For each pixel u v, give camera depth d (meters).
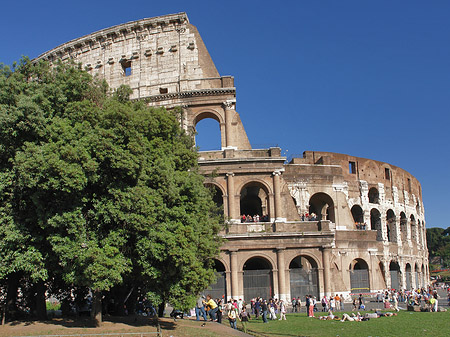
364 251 86.00
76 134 38.34
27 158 36.56
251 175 70.00
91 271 36.12
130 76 74.88
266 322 52.22
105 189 39.56
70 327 39.53
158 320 45.69
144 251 39.16
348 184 94.31
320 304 68.19
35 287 49.69
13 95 40.44
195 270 42.25
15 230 37.81
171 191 41.41
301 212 82.00
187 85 73.19
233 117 71.81
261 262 78.81
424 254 116.56
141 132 41.75
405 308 68.62
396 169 105.50
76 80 42.31
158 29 75.81
